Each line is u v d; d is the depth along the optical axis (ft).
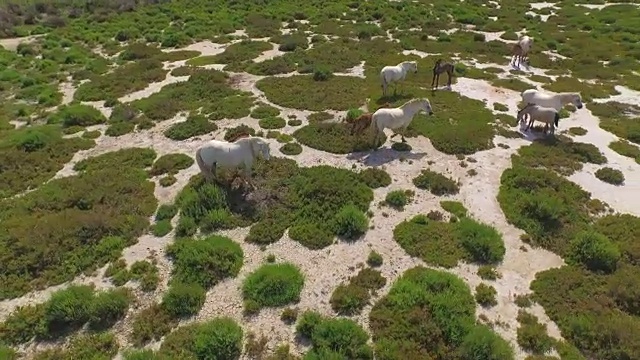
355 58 105.70
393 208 55.01
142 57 114.52
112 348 38.34
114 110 82.23
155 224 53.31
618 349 37.06
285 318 40.78
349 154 65.92
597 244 46.88
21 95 93.81
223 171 59.62
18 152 68.08
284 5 163.22
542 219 52.49
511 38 125.08
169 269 46.73
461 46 116.37
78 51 120.47
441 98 83.51
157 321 40.29
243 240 50.47
